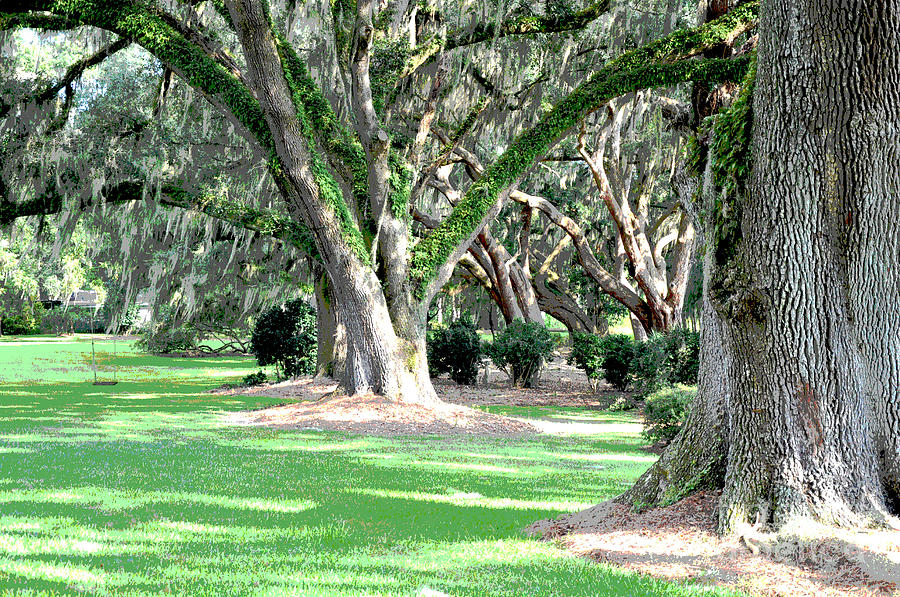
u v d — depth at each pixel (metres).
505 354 25.83
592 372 24.83
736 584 4.85
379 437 14.24
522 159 17.48
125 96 19.16
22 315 72.56
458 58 18.91
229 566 5.32
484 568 5.36
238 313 41.22
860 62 5.21
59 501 7.55
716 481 6.27
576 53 21.23
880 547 4.90
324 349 23.45
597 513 6.59
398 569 5.33
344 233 16.22
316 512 7.34
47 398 21.92
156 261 24.70
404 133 19.12
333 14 17.31
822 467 5.42
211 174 20.91
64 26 16.16
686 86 21.16
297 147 15.45
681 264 28.03
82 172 18.98
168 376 31.67
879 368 5.52
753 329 5.58
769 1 5.39
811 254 5.41
